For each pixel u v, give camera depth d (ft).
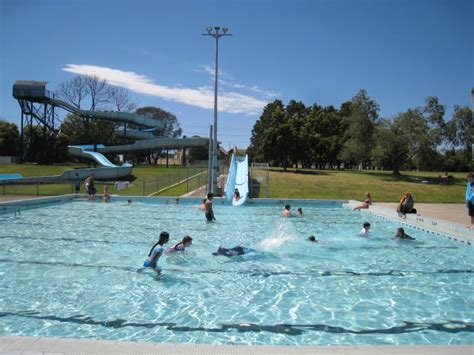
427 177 157.79
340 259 33.37
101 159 152.97
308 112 283.79
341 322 19.65
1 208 62.64
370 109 178.29
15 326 18.58
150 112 316.40
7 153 224.12
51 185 104.68
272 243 39.70
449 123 173.27
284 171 173.99
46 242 38.65
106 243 38.50
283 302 22.50
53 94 200.95
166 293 23.79
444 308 21.76
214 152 84.23
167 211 64.95
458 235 42.32
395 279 27.50
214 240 40.96
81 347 13.07
